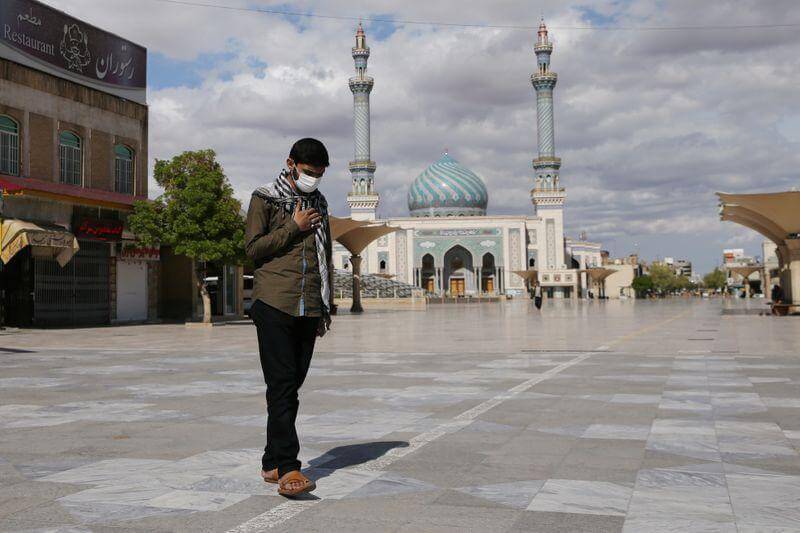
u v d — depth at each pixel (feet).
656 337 59.57
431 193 331.36
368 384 30.22
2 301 87.40
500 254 310.04
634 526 11.68
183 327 92.17
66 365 40.37
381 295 220.43
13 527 11.81
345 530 11.56
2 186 84.33
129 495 13.71
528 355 44.06
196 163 92.73
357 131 329.11
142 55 115.14
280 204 14.76
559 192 315.17
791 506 12.73
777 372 33.19
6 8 90.58
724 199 107.34
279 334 14.29
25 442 18.88
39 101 95.09
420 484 14.33
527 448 17.57
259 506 12.95
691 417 21.70
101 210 100.01
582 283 327.47
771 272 345.72
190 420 22.04
